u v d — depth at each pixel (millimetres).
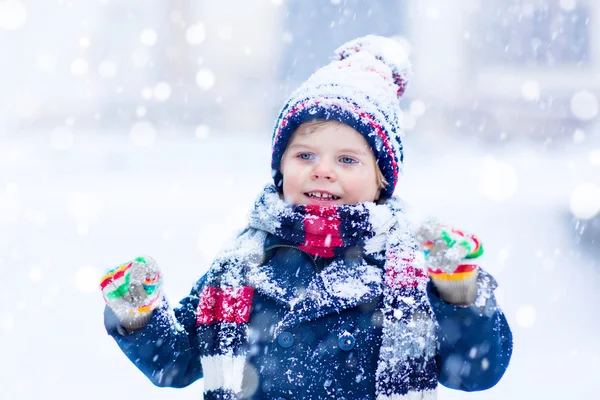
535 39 43375
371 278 3227
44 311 8891
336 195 3369
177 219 15688
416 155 29062
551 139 34969
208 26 46000
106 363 7016
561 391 6344
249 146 31000
